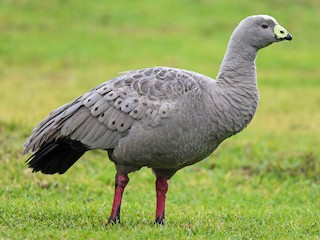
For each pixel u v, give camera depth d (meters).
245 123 9.86
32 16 34.72
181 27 34.88
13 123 17.31
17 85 24.69
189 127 9.46
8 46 30.20
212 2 38.22
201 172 15.77
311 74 29.22
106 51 30.47
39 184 13.52
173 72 9.66
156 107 9.41
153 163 9.72
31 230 9.26
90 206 11.58
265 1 39.09
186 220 10.65
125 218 10.59
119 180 9.90
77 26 33.91
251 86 9.88
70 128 9.57
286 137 19.20
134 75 9.68
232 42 10.05
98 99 9.57
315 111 23.03
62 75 26.75
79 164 15.24
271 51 32.72
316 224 10.56
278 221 10.90
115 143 9.60
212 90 9.66
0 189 12.70
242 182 15.24
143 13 36.31
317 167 15.84
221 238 9.34
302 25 36.66
